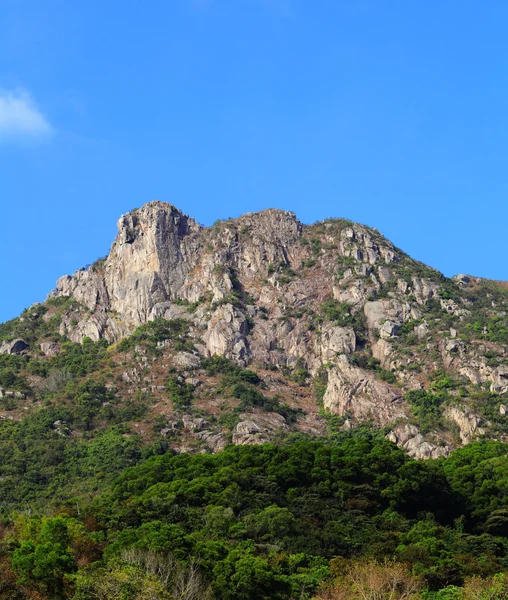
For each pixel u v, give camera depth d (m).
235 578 131.38
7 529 152.50
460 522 166.88
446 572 140.75
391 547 149.88
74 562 128.88
